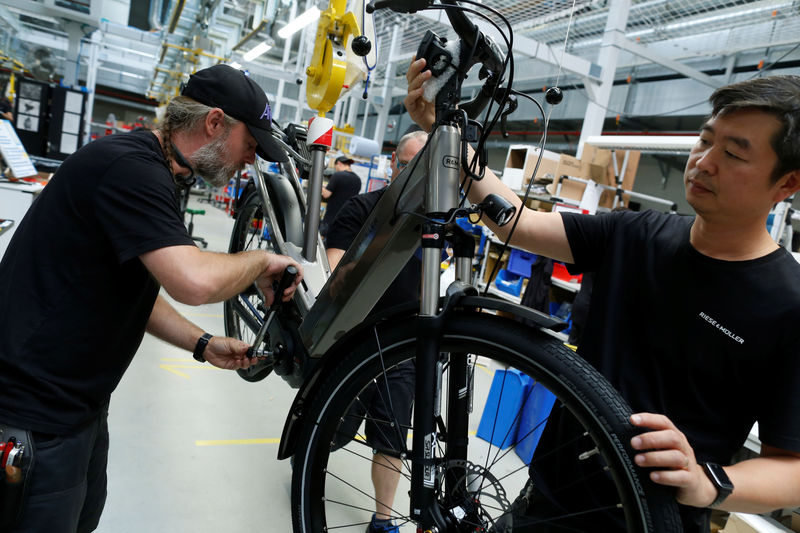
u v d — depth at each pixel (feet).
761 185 2.41
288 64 28.27
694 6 14.25
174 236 3.02
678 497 2.26
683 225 3.03
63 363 3.14
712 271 2.74
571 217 3.44
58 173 3.18
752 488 2.29
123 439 6.88
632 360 2.96
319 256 5.10
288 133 5.88
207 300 3.12
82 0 24.40
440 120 2.82
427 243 2.73
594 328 3.18
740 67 19.01
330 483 6.87
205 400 8.47
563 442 3.22
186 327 4.21
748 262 2.68
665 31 16.75
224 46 27.22
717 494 2.21
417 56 2.91
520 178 13.62
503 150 35.78
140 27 29.68
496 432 8.17
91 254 3.08
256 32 19.17
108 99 59.26
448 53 2.78
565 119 27.53
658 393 2.85
